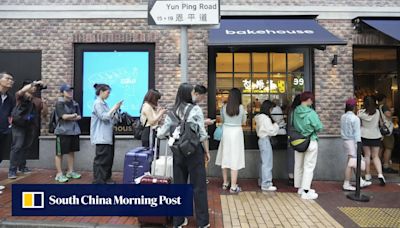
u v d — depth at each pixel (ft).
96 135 20.49
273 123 23.38
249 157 26.16
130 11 26.50
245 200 20.44
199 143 15.35
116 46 26.84
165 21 15.64
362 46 27.22
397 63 28.35
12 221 16.19
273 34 23.00
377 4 26.86
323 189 23.27
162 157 18.08
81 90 26.71
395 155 30.09
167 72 26.43
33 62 26.78
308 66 26.73
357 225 16.43
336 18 26.66
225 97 26.66
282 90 26.86
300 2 26.71
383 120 26.58
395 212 18.40
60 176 23.07
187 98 15.48
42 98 26.35
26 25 26.63
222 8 26.45
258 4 26.58
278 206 19.34
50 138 26.25
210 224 16.47
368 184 23.77
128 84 26.73
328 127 26.23
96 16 26.45
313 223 16.67
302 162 21.91
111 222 16.51
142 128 20.31
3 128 21.07
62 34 26.58
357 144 21.15
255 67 26.86
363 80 31.04
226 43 21.61
